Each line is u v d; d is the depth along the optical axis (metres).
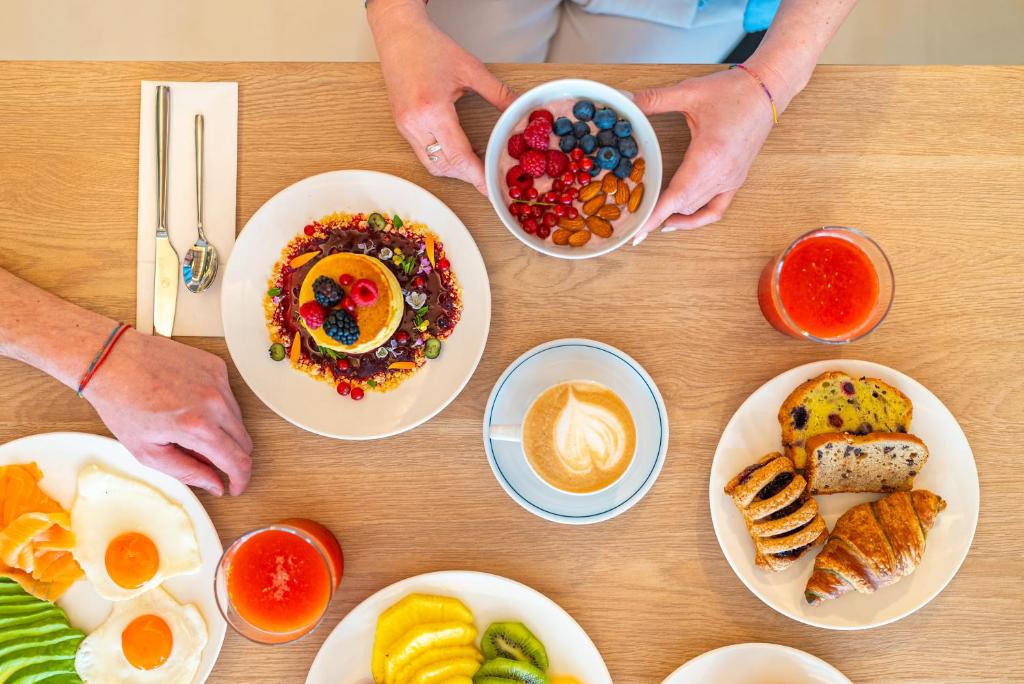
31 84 1.43
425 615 1.38
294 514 1.43
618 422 1.38
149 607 1.40
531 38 1.86
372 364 1.43
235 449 1.38
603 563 1.42
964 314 1.45
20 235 1.44
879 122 1.44
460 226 1.41
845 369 1.41
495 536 1.43
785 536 1.34
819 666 1.36
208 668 1.38
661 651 1.42
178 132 1.44
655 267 1.45
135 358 1.37
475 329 1.42
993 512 1.43
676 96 1.36
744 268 1.46
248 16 2.51
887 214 1.45
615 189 1.32
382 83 1.44
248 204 1.44
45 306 1.39
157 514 1.41
